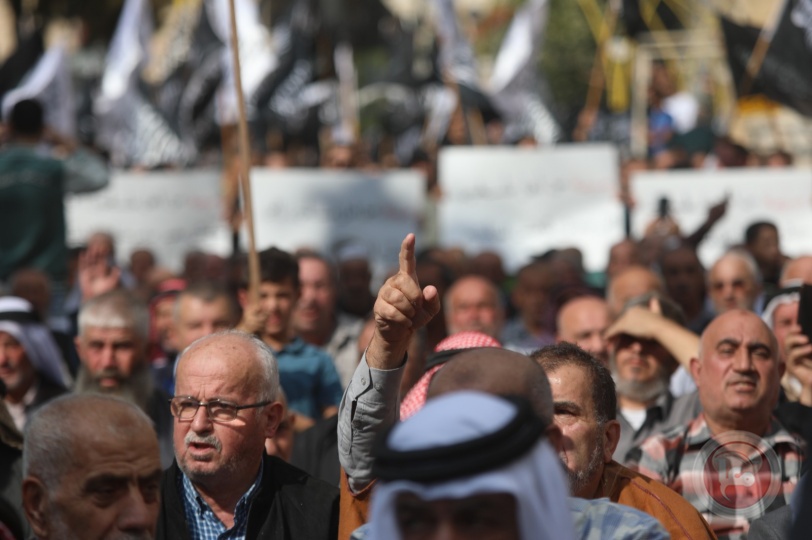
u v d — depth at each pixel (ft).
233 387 40.16
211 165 145.18
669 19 181.06
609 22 161.07
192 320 62.64
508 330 87.45
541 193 120.57
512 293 95.45
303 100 144.46
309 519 40.40
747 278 77.77
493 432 22.65
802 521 24.64
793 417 50.11
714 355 48.08
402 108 173.58
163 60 155.74
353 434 36.83
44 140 104.37
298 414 59.26
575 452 38.19
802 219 115.44
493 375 28.17
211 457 39.88
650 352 56.44
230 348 40.83
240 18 144.05
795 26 120.88
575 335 64.34
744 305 77.66
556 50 268.41
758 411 47.47
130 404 33.14
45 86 134.62
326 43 149.18
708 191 117.08
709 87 198.39
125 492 32.01
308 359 65.67
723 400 47.42
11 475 46.75
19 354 63.10
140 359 59.47
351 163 123.75
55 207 98.22
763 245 97.19
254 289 57.00
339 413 37.58
